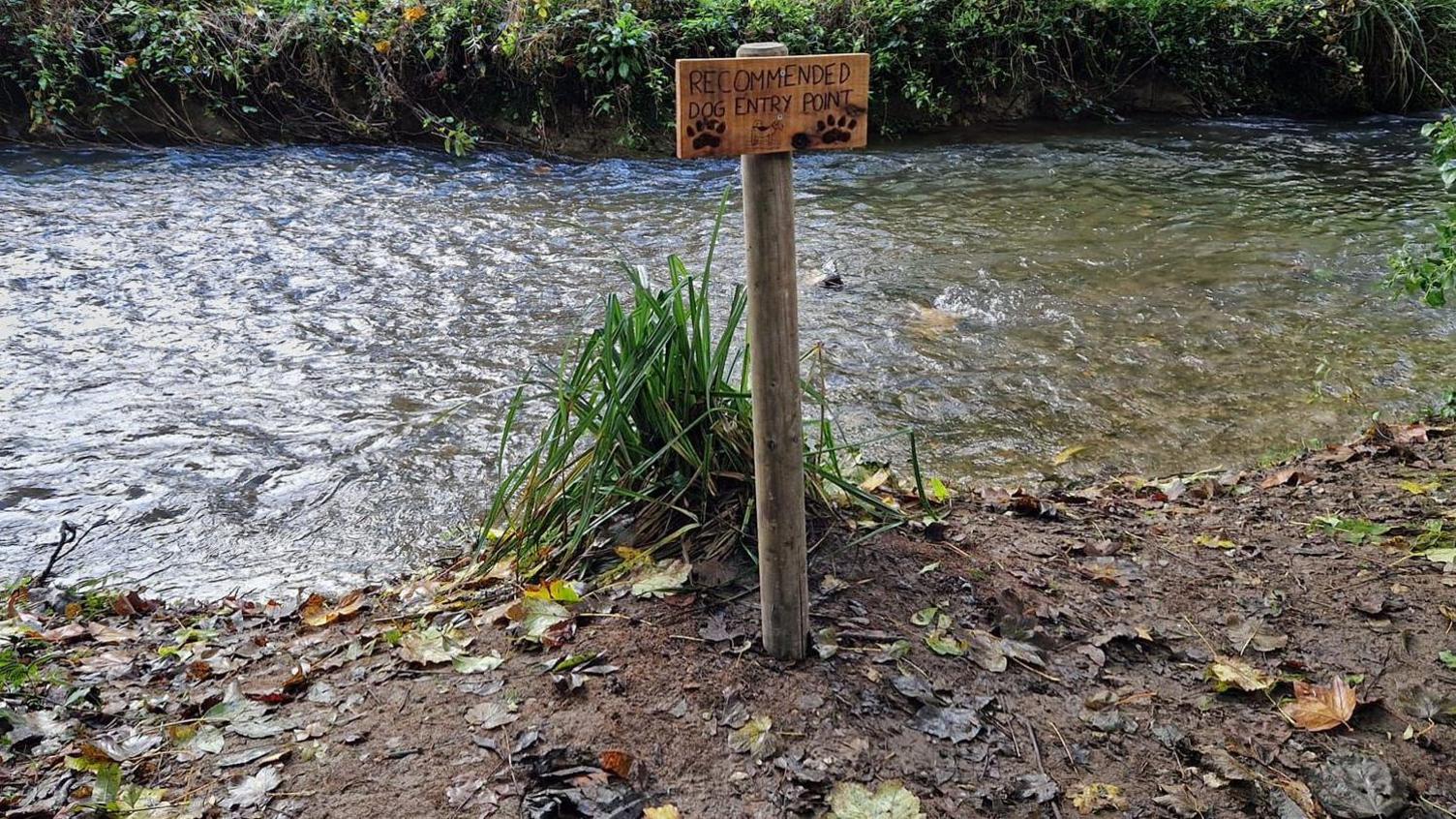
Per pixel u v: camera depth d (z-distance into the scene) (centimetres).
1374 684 265
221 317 572
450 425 458
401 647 274
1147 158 935
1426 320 572
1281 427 456
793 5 1015
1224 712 256
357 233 709
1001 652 267
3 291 591
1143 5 1087
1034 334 559
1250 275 645
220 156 890
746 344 303
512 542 322
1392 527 341
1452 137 417
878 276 642
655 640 264
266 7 962
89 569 356
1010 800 225
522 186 838
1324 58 1121
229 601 334
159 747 243
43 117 882
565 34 945
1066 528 345
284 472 420
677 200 800
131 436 448
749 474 305
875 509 323
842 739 235
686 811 217
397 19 955
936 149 970
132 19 929
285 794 224
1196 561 324
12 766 237
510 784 223
